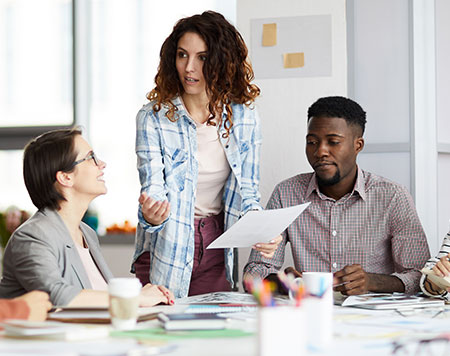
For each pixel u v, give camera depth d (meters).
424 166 2.96
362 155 3.05
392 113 3.00
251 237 2.09
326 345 1.15
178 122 2.43
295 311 0.97
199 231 2.47
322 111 2.48
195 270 2.50
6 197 4.49
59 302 1.71
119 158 4.35
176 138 2.42
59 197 1.94
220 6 4.16
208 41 2.33
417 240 2.46
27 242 1.83
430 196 2.96
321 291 1.21
